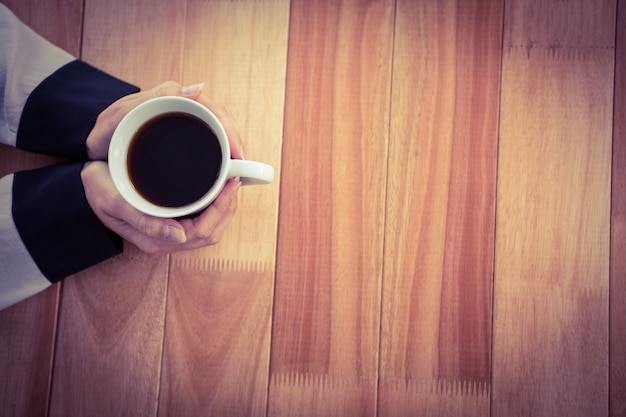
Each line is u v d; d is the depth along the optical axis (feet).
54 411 2.01
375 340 2.01
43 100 1.93
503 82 2.04
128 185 1.57
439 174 2.03
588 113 2.04
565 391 1.99
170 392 2.01
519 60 2.05
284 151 2.04
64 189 1.89
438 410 1.99
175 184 1.59
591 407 1.98
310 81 2.05
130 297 2.02
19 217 1.89
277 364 2.01
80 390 2.01
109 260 2.03
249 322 2.02
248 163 1.53
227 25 2.07
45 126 1.93
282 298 2.02
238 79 2.06
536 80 2.04
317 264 2.02
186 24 2.07
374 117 2.04
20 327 2.02
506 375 2.00
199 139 1.60
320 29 2.06
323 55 2.06
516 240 2.02
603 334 2.00
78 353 2.02
